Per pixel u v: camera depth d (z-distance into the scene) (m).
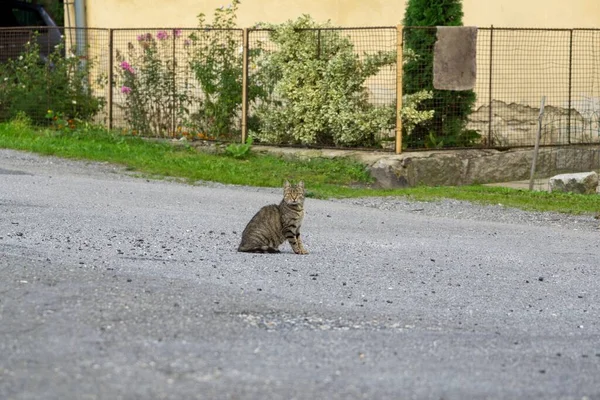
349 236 23.98
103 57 46.97
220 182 33.75
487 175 37.25
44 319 14.09
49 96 43.16
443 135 37.53
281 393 11.35
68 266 17.91
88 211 25.64
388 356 13.26
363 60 37.41
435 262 20.86
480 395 11.66
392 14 42.62
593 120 41.00
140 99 42.19
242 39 40.03
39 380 11.47
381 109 36.75
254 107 40.06
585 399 11.71
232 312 15.33
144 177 33.88
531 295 18.06
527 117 40.94
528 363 13.27
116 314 14.58
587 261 21.66
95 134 40.91
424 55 36.94
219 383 11.63
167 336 13.62
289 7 44.75
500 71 40.81
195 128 41.00
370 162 35.53
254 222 21.28
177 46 42.28
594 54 41.41
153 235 22.56
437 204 30.52
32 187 29.56
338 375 12.20
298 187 21.47
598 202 31.11
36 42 47.12
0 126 41.72
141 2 47.94
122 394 11.06
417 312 16.34
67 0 49.84
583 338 15.03
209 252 20.81
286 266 19.66
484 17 41.31
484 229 25.89
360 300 16.98
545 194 32.34
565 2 40.94
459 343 14.23
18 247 19.81
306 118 38.00
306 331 14.48
